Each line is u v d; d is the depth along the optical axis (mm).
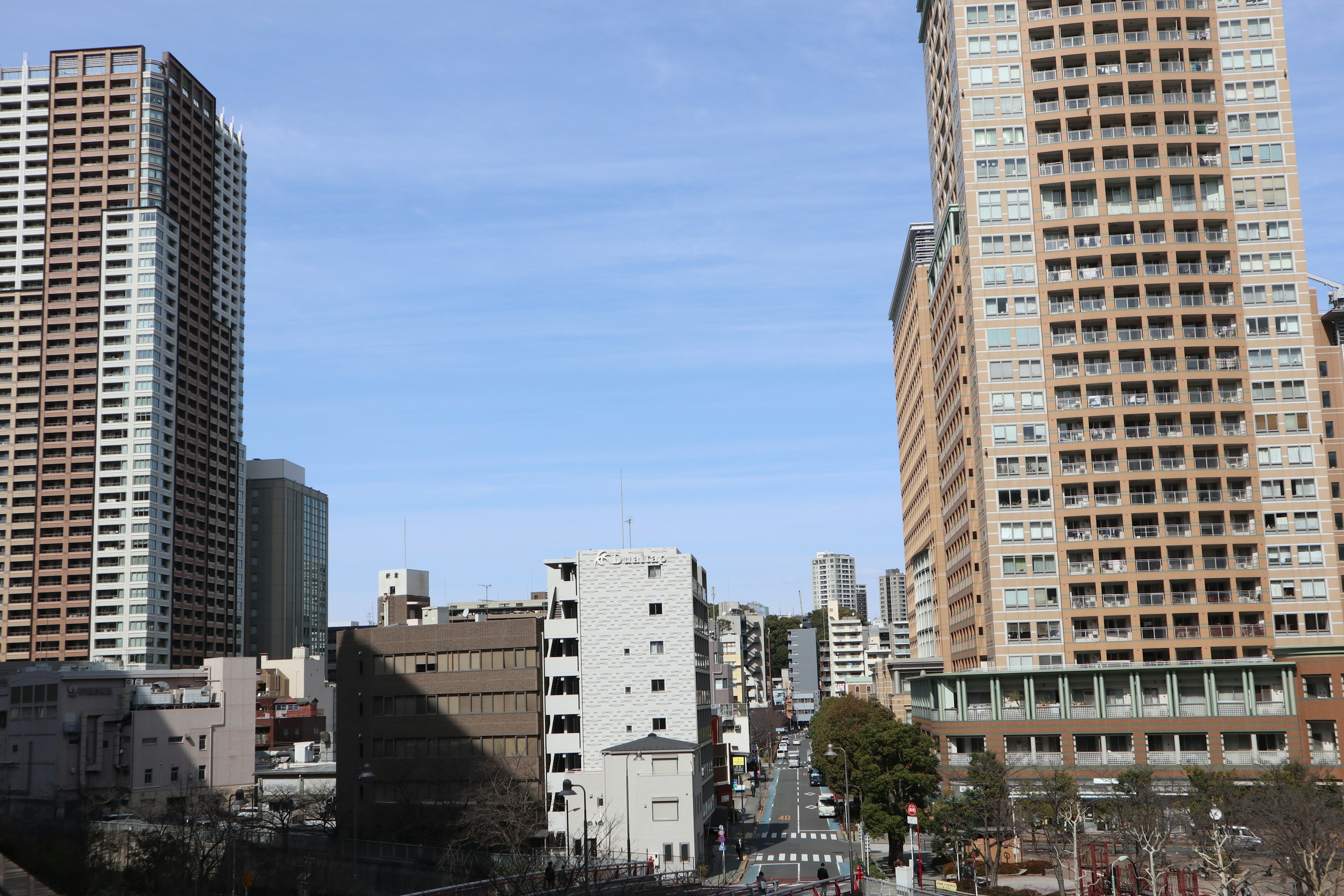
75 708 137000
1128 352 123750
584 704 117625
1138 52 127938
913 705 150625
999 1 131625
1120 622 119312
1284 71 126625
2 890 65125
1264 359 122438
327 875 90188
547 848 103438
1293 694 107938
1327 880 72250
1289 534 119375
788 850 119062
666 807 105625
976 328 126562
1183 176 125062
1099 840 94750
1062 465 123000
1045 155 128000
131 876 76938
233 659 149125
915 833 87062
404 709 119688
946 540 159625
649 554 120438
